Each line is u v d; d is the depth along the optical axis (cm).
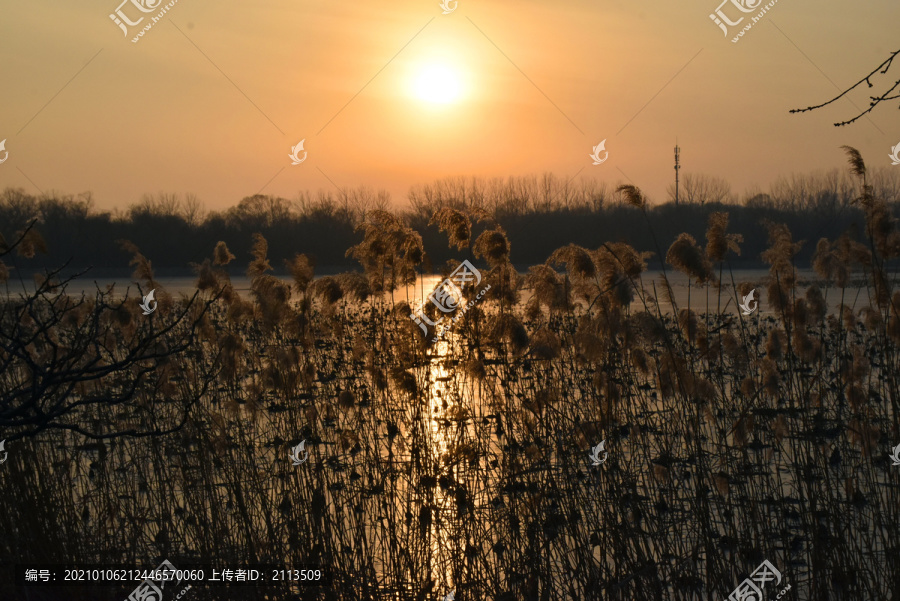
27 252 684
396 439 741
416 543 588
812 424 674
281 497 670
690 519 602
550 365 727
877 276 652
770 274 745
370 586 568
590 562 561
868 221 643
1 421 436
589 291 687
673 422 659
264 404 906
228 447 705
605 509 585
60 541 609
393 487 630
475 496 643
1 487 609
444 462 627
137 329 758
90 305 723
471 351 716
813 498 580
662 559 563
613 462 623
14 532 605
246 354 894
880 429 671
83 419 805
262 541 608
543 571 569
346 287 756
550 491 614
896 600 525
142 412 779
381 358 783
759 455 632
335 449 743
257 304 772
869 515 618
